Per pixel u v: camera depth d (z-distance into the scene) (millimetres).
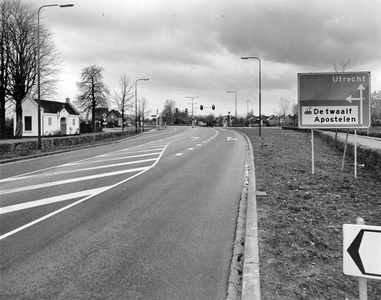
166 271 4312
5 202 8109
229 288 3826
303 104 9094
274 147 19938
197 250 5008
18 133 37969
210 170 12844
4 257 4793
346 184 8422
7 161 16625
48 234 5766
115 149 23141
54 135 43156
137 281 4047
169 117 116062
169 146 24250
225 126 78688
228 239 5461
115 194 8859
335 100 8938
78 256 4816
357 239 2367
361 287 2424
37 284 3988
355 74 8812
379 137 26500
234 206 7543
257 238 4930
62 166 14711
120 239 5504
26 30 35562
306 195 7348
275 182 9305
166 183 10352
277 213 6273
